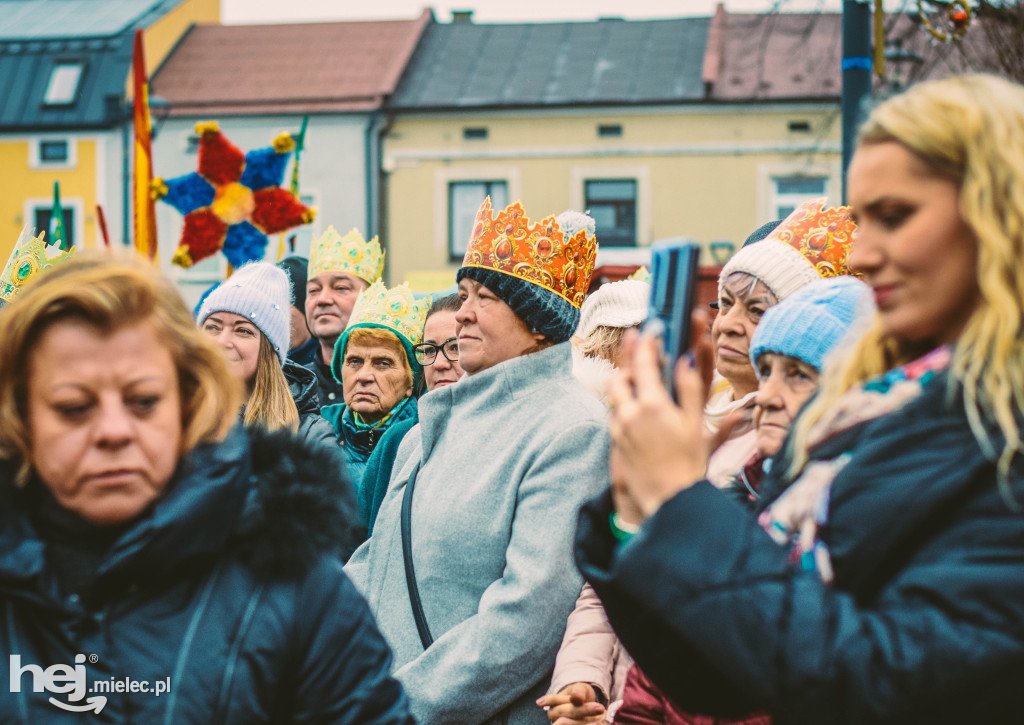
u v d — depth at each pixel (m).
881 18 5.94
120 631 1.38
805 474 1.33
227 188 4.65
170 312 1.42
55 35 22.55
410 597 2.39
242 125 20.98
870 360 1.41
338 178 20.66
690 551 1.20
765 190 20.23
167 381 1.39
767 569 1.19
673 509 1.22
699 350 1.31
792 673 1.14
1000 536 1.12
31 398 1.37
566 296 2.61
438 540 2.39
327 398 4.39
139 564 1.36
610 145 20.53
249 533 1.44
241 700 1.39
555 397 2.48
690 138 20.39
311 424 3.34
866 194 1.27
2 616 1.38
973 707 1.09
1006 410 1.13
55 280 1.37
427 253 20.70
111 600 1.39
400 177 20.75
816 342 1.75
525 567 2.25
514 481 2.37
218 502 1.39
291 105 20.83
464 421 2.54
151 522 1.36
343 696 1.46
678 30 22.12
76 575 1.40
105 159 21.36
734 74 20.61
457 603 2.35
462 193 20.81
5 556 1.36
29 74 22.00
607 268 9.93
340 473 1.56
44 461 1.36
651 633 1.38
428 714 2.20
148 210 4.96
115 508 1.36
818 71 20.08
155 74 21.98
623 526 1.37
